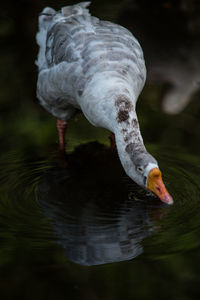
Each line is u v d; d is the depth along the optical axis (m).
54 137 12.66
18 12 17.94
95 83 9.70
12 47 16.17
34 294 7.57
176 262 8.07
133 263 8.07
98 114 9.61
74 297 7.52
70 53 10.27
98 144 12.29
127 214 9.38
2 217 9.24
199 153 11.69
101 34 10.42
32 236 8.69
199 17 17.88
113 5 18.45
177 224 9.02
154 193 8.64
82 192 10.18
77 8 12.02
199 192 10.11
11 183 10.52
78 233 8.77
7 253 8.26
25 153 11.84
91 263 8.09
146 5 18.28
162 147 11.98
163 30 17.11
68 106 11.54
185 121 13.00
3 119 13.16
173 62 15.39
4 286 7.68
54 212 9.47
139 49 10.84
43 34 12.15
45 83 11.15
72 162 11.43
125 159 8.91
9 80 14.66
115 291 7.56
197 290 7.61
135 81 10.13
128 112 9.08
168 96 13.91
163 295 7.48
